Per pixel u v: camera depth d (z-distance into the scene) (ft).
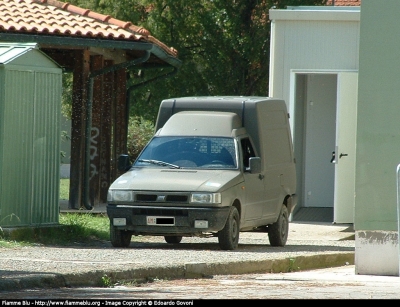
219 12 324.80
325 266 144.15
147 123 325.21
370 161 127.03
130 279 106.52
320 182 227.40
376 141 126.72
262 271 127.75
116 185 147.54
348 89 199.21
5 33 186.09
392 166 126.31
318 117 227.40
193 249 149.28
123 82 227.61
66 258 121.90
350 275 125.90
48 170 155.94
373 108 126.72
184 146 156.25
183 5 323.98
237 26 322.75
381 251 126.82
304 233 189.06
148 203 145.18
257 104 161.07
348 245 171.42
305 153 227.61
